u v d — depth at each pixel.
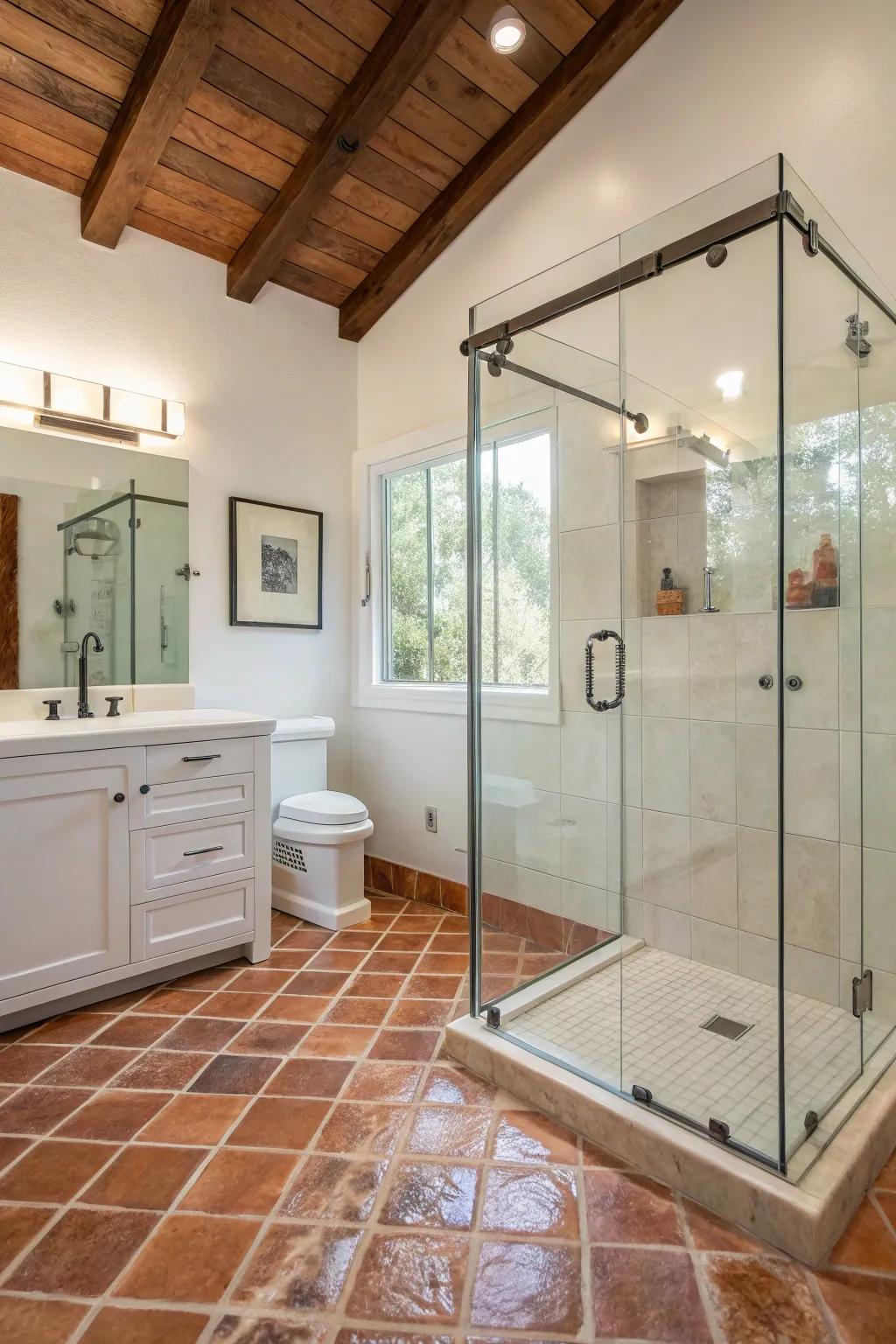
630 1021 1.77
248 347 3.14
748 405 1.74
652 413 1.97
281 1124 1.61
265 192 2.77
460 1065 1.86
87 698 2.58
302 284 3.28
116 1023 2.06
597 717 2.12
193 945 2.33
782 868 1.46
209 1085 1.76
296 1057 1.89
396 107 2.58
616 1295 1.18
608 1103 1.55
